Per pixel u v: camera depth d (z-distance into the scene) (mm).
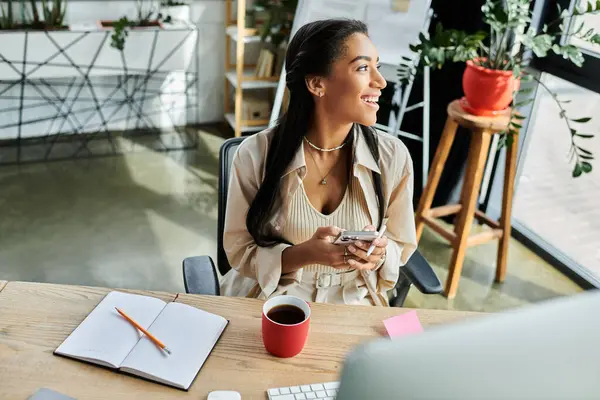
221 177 1578
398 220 1513
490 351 286
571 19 2523
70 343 1082
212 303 1233
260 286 1395
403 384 284
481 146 2285
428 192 2562
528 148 2914
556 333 289
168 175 3373
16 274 2480
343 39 1262
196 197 3176
